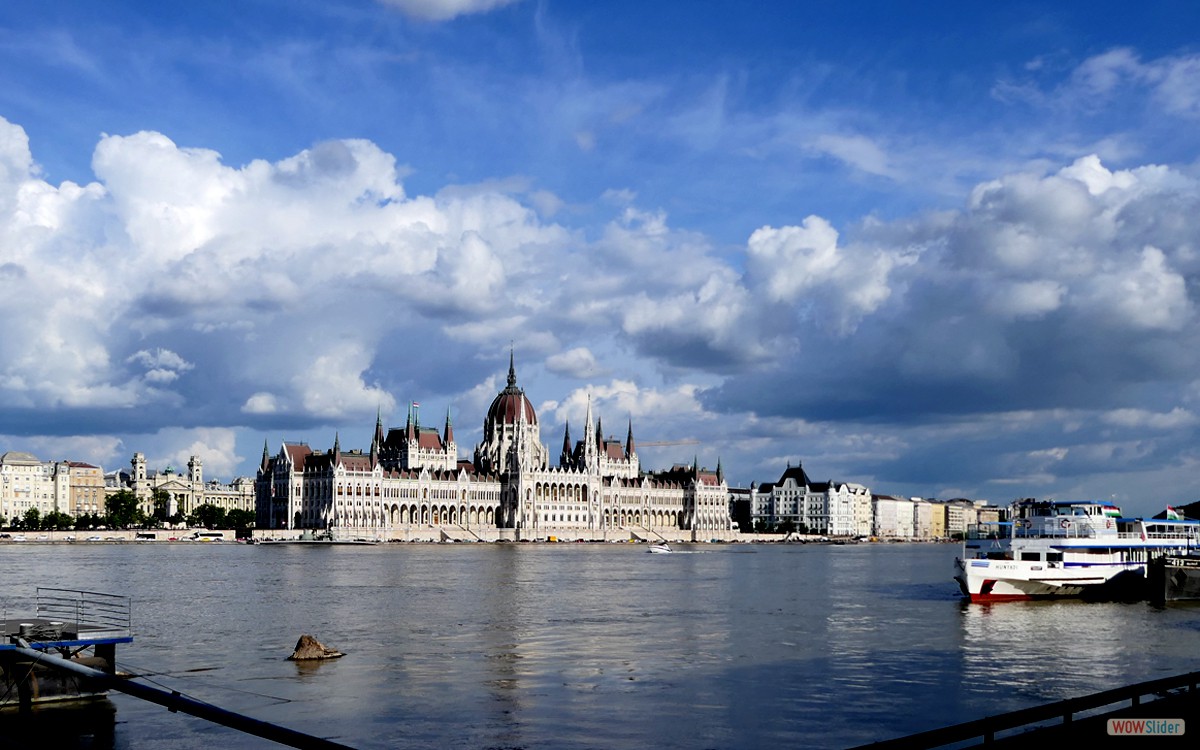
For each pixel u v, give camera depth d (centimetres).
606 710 6762
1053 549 14288
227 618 11312
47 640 6475
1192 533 15400
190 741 5828
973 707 6925
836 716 6656
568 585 16700
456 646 9294
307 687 7338
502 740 6012
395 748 5819
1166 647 9488
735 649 9312
